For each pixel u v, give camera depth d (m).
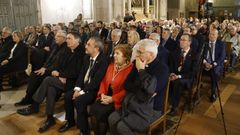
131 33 3.57
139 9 13.13
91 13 10.69
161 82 2.15
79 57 3.08
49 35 5.77
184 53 3.38
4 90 4.20
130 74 2.28
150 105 2.11
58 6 9.62
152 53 2.14
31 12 8.97
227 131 2.74
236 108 3.33
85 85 2.75
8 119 3.06
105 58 2.72
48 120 2.87
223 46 3.81
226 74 4.90
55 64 3.32
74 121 2.83
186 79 3.20
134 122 2.05
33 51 4.45
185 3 17.86
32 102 3.39
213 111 3.24
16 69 4.28
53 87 2.91
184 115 3.10
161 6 15.15
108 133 2.58
